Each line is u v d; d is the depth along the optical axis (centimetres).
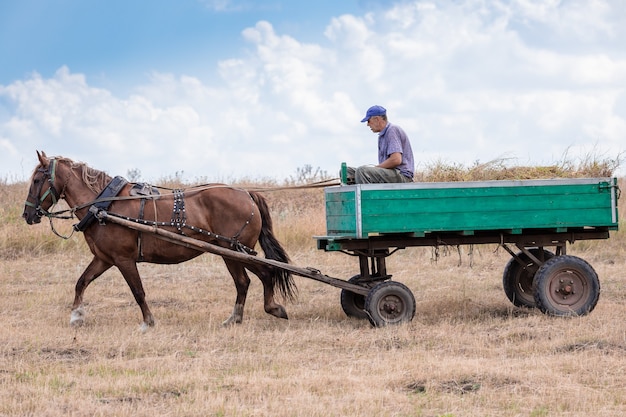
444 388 657
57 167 984
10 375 720
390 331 893
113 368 742
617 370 693
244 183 2188
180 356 799
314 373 713
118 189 976
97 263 1005
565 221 948
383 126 981
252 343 862
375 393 635
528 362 727
